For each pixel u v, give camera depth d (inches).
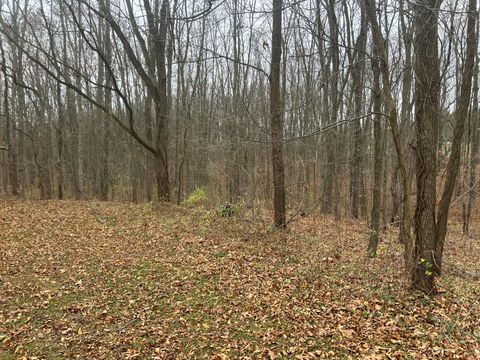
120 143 989.8
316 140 575.5
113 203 652.7
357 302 250.7
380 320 228.5
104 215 522.3
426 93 249.9
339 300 257.3
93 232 433.1
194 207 592.4
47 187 842.2
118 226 462.6
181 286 285.0
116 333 221.6
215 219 490.0
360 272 313.0
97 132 987.9
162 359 196.2
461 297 258.7
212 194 606.9
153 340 213.9
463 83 252.1
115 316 242.2
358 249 421.7
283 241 401.4
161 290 278.5
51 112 900.6
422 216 259.4
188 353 201.3
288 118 616.4
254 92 798.5
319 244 422.3
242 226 456.1
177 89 874.8
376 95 373.4
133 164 944.3
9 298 265.0
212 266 323.0
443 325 218.5
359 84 466.3
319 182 631.2
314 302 255.9
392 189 569.3
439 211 262.4
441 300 249.9
